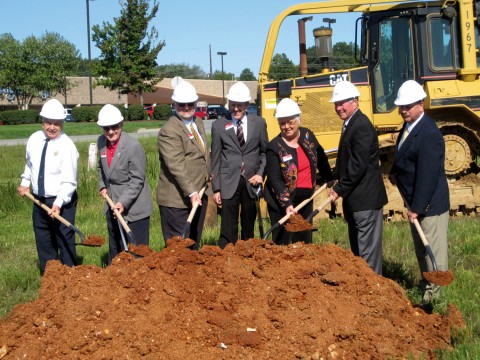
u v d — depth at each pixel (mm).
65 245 6848
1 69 57688
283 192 6445
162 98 70500
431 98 9359
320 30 10344
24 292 6953
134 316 4797
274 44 9922
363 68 9719
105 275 5203
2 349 4645
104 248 8570
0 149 24062
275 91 9875
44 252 7000
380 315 4996
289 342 4648
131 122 44875
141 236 6715
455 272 6727
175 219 6777
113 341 4629
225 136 6875
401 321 4965
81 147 22797
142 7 43000
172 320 4785
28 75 56844
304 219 6242
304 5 9766
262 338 4672
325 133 9844
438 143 5727
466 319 5508
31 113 48562
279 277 5223
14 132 35844
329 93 9789
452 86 9469
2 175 16516
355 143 5996
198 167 6715
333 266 5340
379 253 6258
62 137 6785
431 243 5895
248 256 5445
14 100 60125
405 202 6043
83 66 75062
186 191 6488
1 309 6352
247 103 6828
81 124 42188
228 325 4727
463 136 9797
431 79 9594
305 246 5648
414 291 6160
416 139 5770
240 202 7020
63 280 5215
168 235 6859
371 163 6078
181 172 6508
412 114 5770
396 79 9648
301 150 6551
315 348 4621
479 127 9742
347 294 5121
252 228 7109
